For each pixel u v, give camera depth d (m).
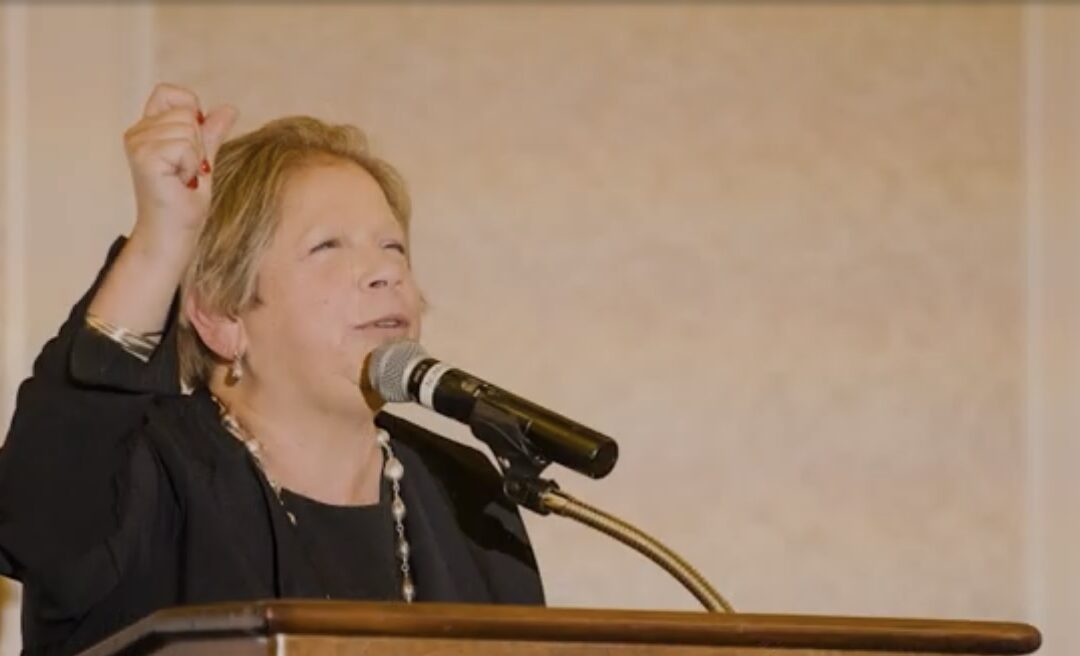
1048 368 9.68
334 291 5.64
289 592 5.28
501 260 9.44
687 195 9.62
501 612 4.28
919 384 9.61
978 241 9.76
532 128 9.55
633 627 4.40
